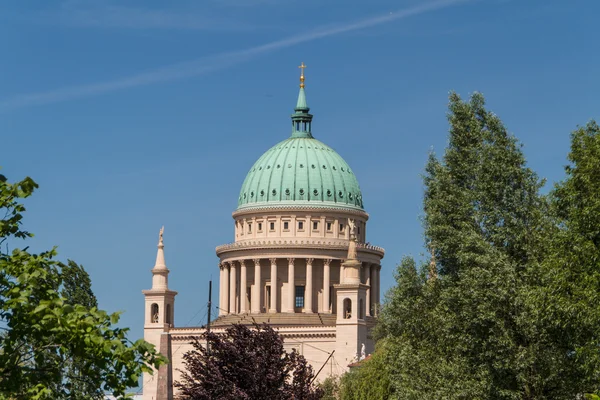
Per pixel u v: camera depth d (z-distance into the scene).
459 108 123.88
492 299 108.19
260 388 117.38
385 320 134.88
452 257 119.56
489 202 116.44
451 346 116.62
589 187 104.69
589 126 113.06
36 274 55.25
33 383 55.56
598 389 105.75
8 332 54.84
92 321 53.00
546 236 111.94
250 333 120.81
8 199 57.66
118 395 53.88
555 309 102.38
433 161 125.75
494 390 109.19
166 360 54.22
